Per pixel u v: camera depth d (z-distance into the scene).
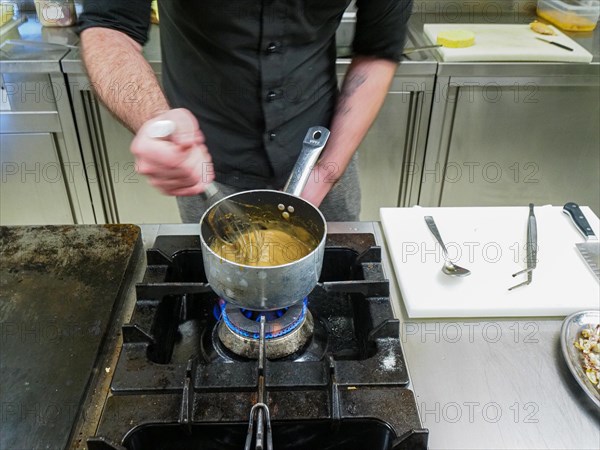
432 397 0.58
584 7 1.72
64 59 1.45
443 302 0.71
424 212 0.89
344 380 0.55
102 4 0.81
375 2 0.88
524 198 1.84
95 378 0.58
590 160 1.76
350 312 0.69
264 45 0.83
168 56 0.94
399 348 0.59
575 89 1.59
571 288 0.74
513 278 0.76
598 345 0.63
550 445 0.53
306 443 0.53
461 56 1.50
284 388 0.54
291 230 0.67
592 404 0.56
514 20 1.86
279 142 0.97
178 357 0.63
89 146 1.62
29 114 1.54
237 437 0.52
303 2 0.81
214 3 0.78
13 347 0.61
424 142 1.67
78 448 0.51
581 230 0.85
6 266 0.71
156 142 0.51
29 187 1.71
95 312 0.65
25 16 1.70
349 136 0.87
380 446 0.53
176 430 0.51
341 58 1.48
